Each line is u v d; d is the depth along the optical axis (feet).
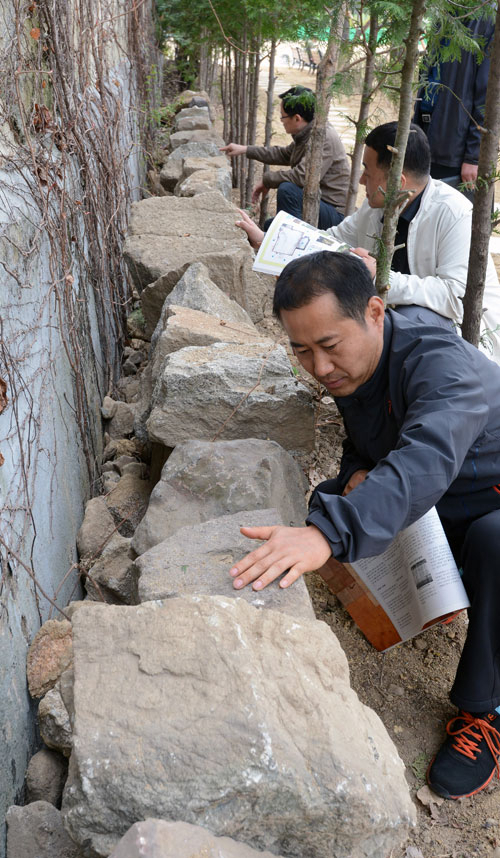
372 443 7.02
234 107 30.27
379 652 8.04
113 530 9.08
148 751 4.01
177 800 3.89
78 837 4.05
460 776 6.72
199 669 4.35
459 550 7.36
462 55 14.58
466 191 15.75
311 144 12.92
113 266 14.38
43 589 7.10
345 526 5.28
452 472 5.52
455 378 5.95
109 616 4.76
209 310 10.83
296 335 6.03
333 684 4.57
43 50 10.19
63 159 10.04
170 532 6.89
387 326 6.48
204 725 4.09
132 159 20.92
